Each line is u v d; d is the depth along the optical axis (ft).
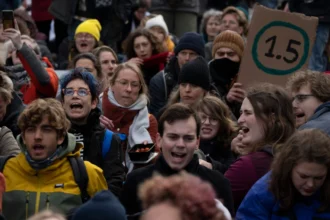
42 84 48.83
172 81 54.70
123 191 34.63
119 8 74.49
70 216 34.01
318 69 67.92
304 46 47.75
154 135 47.29
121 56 69.21
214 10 75.31
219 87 51.83
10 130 41.19
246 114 35.47
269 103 35.17
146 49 60.70
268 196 31.35
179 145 33.99
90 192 35.32
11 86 43.29
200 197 20.51
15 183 35.06
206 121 42.27
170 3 75.97
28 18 68.23
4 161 35.70
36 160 34.94
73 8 73.41
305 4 68.28
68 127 35.60
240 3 82.02
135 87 46.93
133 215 32.17
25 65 48.98
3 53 54.75
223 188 34.19
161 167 34.47
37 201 34.58
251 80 47.88
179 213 20.33
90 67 54.03
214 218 20.47
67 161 35.47
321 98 39.42
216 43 53.11
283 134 35.06
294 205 31.17
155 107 54.49
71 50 65.62
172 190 20.65
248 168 34.96
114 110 46.80
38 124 34.83
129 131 46.62
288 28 47.75
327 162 30.27
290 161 30.50
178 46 55.21
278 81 47.70
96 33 65.26
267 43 47.85
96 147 39.65
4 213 34.78
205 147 42.37
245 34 66.03
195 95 46.91
